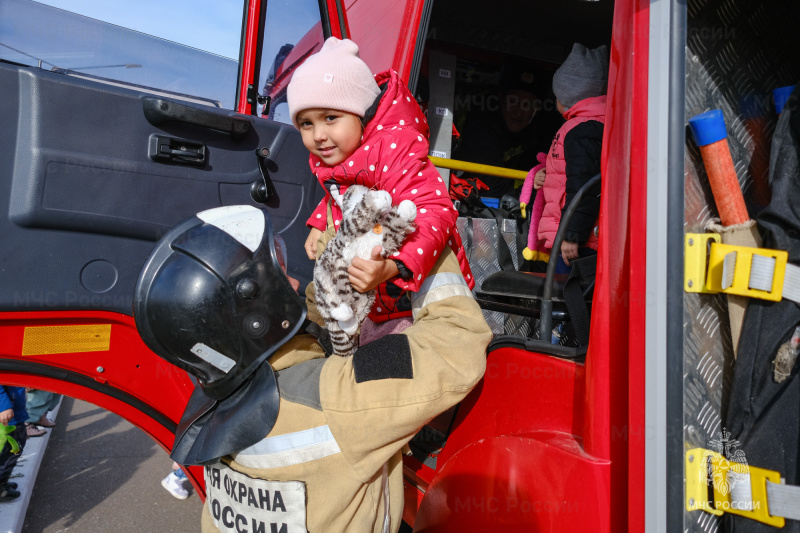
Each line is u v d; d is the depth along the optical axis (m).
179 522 2.63
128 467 3.19
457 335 1.09
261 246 0.98
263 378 0.98
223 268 0.93
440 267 1.20
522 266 2.31
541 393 1.13
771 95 1.01
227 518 1.01
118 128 1.42
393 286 1.31
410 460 1.50
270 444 0.94
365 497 1.00
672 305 0.86
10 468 2.56
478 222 2.19
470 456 1.17
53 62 1.46
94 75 1.52
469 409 1.29
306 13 1.84
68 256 1.37
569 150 1.67
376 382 0.97
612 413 0.95
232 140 1.62
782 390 0.82
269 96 1.80
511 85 2.73
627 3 0.95
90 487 2.92
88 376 1.47
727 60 0.97
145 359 1.52
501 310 1.55
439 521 1.23
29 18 1.43
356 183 1.24
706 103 0.95
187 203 1.53
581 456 0.96
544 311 1.22
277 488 0.93
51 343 1.39
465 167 2.15
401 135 1.17
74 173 1.36
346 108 1.16
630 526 0.90
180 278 0.92
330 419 0.94
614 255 0.96
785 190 0.83
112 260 1.43
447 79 2.36
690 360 0.90
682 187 0.86
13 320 1.34
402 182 1.15
